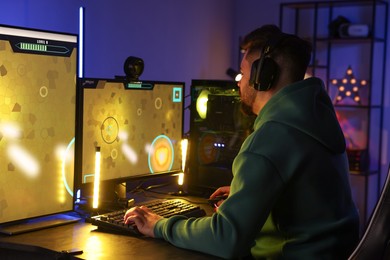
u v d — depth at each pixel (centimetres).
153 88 223
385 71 461
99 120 199
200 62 427
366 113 466
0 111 165
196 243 152
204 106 244
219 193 216
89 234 171
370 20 459
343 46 473
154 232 166
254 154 146
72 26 298
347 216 155
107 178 204
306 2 457
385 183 144
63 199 187
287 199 151
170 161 236
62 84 183
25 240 163
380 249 140
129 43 344
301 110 149
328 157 152
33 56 173
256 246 160
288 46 160
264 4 479
